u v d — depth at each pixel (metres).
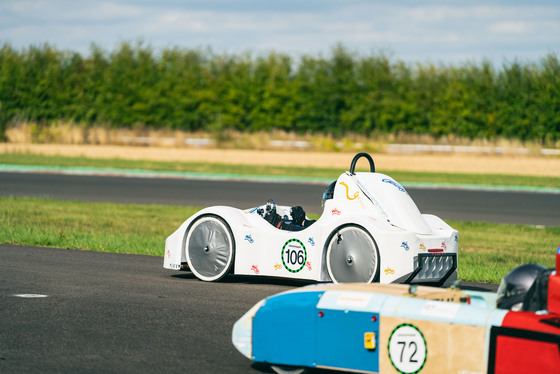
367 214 27.80
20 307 24.27
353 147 141.38
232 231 29.62
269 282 30.39
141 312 23.88
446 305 15.17
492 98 153.88
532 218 59.31
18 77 164.00
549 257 39.50
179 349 19.47
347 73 163.62
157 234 45.78
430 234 27.77
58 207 58.94
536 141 148.88
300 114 162.00
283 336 16.70
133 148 134.75
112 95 164.75
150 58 172.38
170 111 164.62
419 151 138.75
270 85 163.12
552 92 150.75
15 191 71.38
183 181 84.31
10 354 18.69
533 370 13.92
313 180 86.94
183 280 30.31
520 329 14.05
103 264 33.88
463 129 153.62
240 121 162.00
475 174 98.69
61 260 34.66
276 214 30.84
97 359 18.36
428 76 162.62
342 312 15.98
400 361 15.32
